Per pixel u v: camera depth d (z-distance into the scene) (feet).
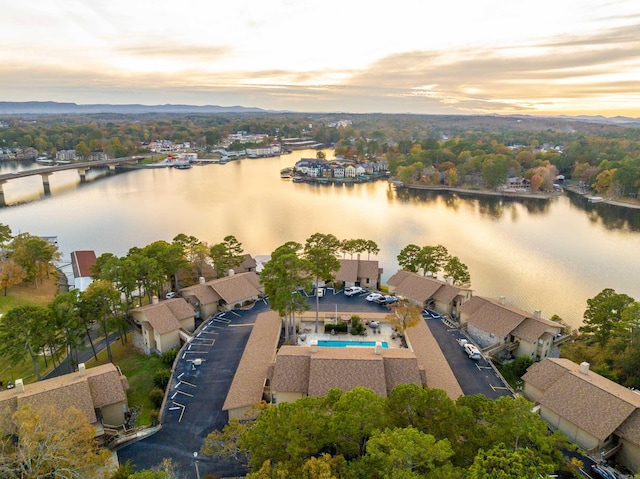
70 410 145.07
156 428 178.19
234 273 320.50
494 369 220.84
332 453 139.54
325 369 181.88
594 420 165.27
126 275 258.37
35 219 565.53
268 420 131.13
